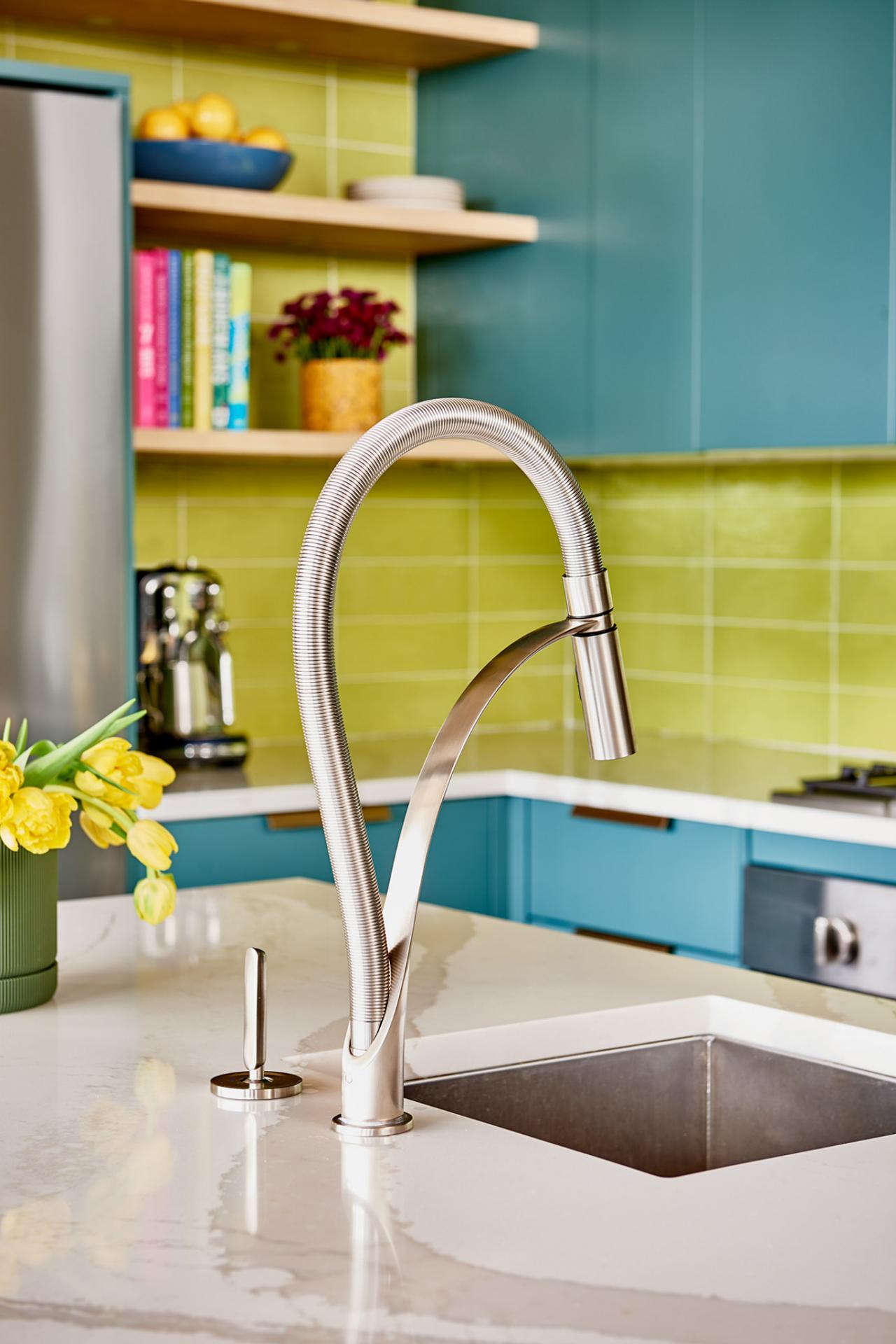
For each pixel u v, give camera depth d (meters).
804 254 2.72
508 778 3.06
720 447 2.89
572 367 3.21
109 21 3.11
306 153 3.46
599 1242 0.93
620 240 3.08
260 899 1.97
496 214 3.39
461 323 3.49
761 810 2.58
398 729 3.64
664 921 2.79
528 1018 1.41
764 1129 1.45
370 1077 1.12
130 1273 0.88
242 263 3.17
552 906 3.01
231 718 3.03
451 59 3.43
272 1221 0.96
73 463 2.67
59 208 2.64
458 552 3.69
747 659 3.43
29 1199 0.99
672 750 3.35
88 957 1.67
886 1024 1.39
